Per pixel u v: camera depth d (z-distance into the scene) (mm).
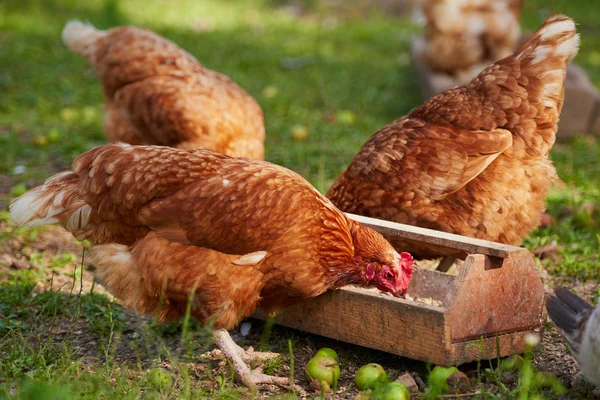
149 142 2027
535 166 1680
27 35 3998
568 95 2613
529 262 1505
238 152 1950
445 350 1463
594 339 1387
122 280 1520
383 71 3633
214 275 1494
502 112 1671
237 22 4758
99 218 1540
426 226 1673
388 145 1688
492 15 2711
